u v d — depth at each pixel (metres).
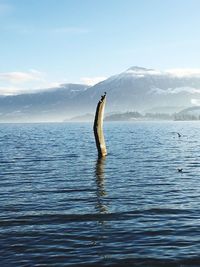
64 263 16.31
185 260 16.56
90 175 42.53
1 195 30.91
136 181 38.28
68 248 18.12
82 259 16.77
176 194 31.31
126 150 77.56
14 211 25.28
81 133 185.62
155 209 25.83
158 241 19.11
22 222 22.59
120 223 22.41
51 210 25.53
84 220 23.05
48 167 50.22
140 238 19.58
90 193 31.78
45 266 15.97
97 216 23.98
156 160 58.78
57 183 37.09
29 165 52.66
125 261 16.53
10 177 41.25
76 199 29.23
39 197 30.06
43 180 39.06
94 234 20.27
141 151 75.19
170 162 56.09
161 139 121.31
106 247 18.27
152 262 16.39
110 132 188.62
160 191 32.69
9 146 91.69
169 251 17.66
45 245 18.56
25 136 153.25
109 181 38.25
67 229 21.19
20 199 29.25
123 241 19.11
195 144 97.06
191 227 21.50
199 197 30.00
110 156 64.81
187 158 62.19
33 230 20.98
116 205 27.08
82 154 69.25
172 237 19.72
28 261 16.50
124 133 174.88
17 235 20.11
